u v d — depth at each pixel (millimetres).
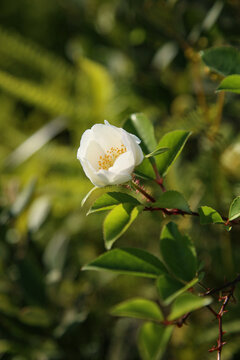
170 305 920
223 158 907
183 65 990
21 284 906
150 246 979
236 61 713
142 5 1007
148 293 944
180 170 944
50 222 1049
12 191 940
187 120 935
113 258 663
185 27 973
